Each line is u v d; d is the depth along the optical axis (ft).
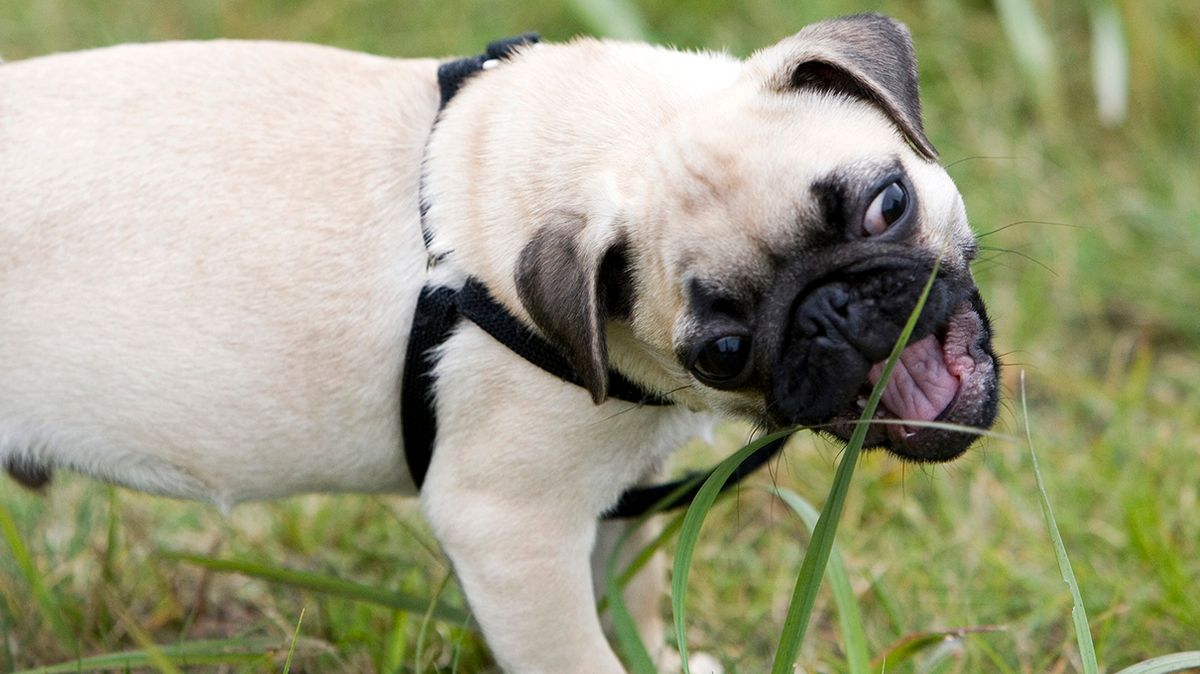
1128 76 17.74
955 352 8.43
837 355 7.94
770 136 8.32
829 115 8.60
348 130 9.39
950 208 8.46
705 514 8.39
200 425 9.30
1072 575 8.34
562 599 9.23
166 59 9.57
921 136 8.43
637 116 8.87
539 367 8.80
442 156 9.20
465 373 9.00
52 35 18.13
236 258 9.12
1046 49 17.30
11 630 11.14
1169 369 14.79
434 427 9.28
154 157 9.18
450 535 9.25
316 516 12.53
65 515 12.62
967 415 8.36
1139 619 10.94
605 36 16.60
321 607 11.16
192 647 10.27
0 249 9.09
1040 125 17.67
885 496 12.87
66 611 11.29
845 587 9.26
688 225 8.16
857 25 8.96
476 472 9.11
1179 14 18.25
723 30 17.95
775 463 13.16
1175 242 15.93
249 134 9.29
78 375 9.21
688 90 8.99
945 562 12.06
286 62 9.64
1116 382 14.56
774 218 8.01
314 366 9.22
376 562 12.25
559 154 8.84
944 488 12.86
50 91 9.39
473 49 17.65
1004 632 10.96
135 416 9.30
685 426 9.55
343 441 9.50
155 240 9.10
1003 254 15.72
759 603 11.78
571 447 8.99
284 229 9.16
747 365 8.22
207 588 11.80
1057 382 14.38
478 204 8.96
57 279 9.12
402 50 17.88
